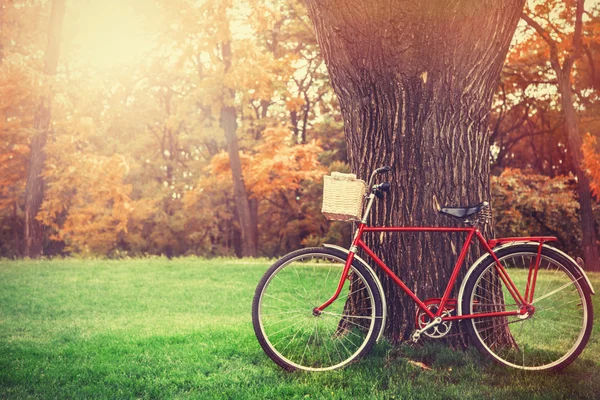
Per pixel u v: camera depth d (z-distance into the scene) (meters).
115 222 24.53
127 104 27.45
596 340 4.71
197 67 21.34
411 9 3.98
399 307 4.18
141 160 28.09
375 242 4.24
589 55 19.34
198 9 18.94
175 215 26.39
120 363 4.11
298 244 27.94
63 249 25.61
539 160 27.47
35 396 3.39
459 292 3.87
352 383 3.51
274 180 21.09
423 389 3.39
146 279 10.15
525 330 4.69
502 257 3.91
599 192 15.86
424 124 4.16
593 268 17.38
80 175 19.27
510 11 4.09
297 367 3.76
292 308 6.33
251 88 19.59
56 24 19.86
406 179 4.17
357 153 4.36
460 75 4.12
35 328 5.86
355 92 4.30
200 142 27.95
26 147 21.89
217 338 4.88
